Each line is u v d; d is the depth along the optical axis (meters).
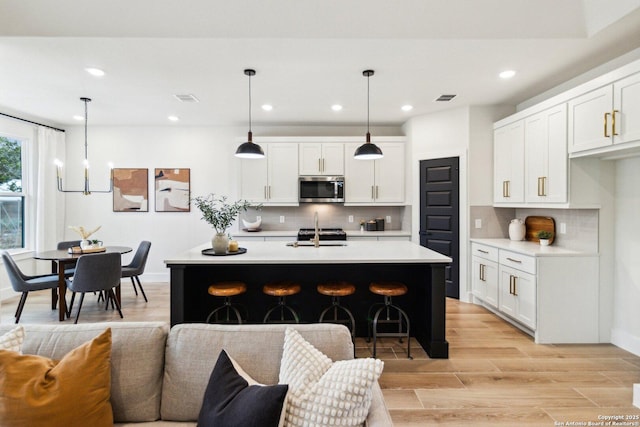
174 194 5.35
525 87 3.56
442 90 3.66
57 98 3.90
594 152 2.70
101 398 1.22
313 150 5.06
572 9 2.38
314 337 1.42
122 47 2.63
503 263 3.52
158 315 3.76
